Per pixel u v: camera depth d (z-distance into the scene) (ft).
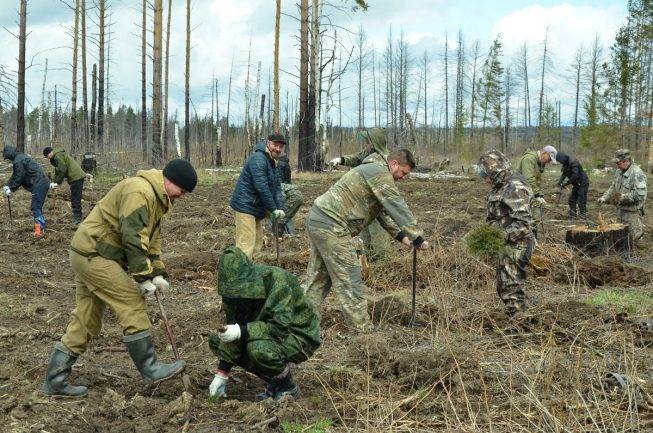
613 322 23.22
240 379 18.89
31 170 44.57
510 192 23.84
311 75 96.63
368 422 15.31
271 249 39.75
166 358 20.92
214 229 47.88
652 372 18.54
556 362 18.19
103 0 113.29
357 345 20.04
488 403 16.58
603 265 32.60
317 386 18.15
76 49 112.37
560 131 216.13
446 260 30.83
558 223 50.44
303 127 96.73
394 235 23.29
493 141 244.83
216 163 134.82
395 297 25.39
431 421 15.80
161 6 96.63
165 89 123.44
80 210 49.75
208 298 28.76
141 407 16.48
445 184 88.38
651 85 146.51
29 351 21.61
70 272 34.86
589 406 16.12
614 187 41.57
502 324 23.61
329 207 21.90
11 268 34.94
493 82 220.84
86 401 16.97
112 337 22.99
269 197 29.07
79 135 119.85
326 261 22.08
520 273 23.91
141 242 16.26
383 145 32.63
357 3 91.45
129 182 16.47
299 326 16.70
